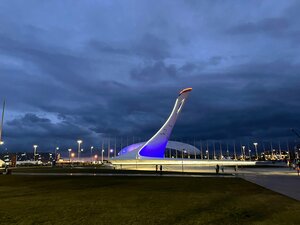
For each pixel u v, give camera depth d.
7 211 11.62
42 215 10.83
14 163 79.88
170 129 91.69
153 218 10.32
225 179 29.84
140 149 89.81
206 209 12.15
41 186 22.50
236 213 11.26
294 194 17.31
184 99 91.62
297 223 9.57
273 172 45.09
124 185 23.23
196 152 134.38
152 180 28.42
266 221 9.85
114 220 9.97
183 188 20.89
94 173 41.03
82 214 11.03
